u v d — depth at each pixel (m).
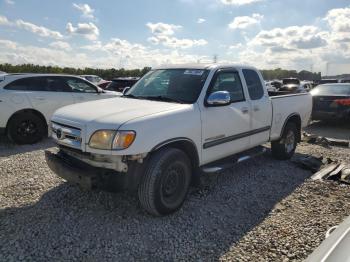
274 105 6.01
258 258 3.24
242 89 5.32
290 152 6.74
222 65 5.10
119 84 16.39
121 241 3.51
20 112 7.78
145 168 3.82
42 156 6.71
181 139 4.09
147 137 3.72
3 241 3.45
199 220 4.00
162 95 4.77
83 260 3.17
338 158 6.92
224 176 5.61
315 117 11.12
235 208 4.36
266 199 4.67
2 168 5.82
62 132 4.04
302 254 3.31
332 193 4.91
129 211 4.18
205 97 4.55
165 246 3.44
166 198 4.01
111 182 3.72
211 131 4.56
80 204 4.34
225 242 3.53
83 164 3.89
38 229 3.70
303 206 4.44
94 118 3.82
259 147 6.01
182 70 5.07
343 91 11.12
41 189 4.82
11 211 4.12
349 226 2.22
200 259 3.22
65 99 8.53
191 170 4.38
